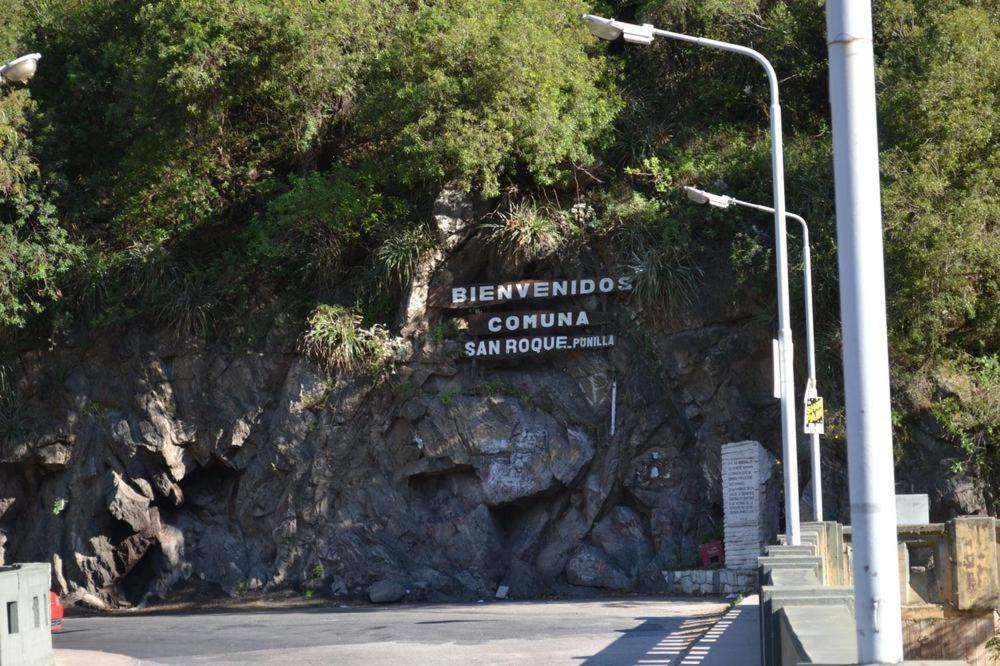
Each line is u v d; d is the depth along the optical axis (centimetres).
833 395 2656
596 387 2836
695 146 3119
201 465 2978
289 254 3039
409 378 2886
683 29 3219
